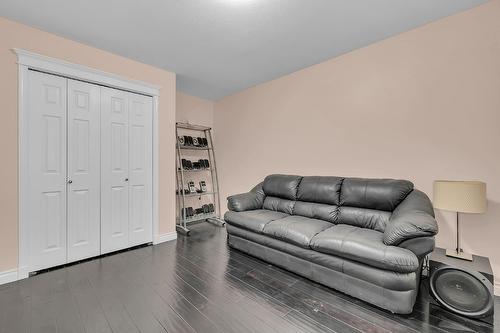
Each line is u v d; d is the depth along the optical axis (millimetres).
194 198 4516
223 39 2471
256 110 3990
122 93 2854
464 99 2076
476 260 1768
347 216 2488
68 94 2438
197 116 4602
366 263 1770
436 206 1870
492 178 1952
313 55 2891
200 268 2391
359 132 2766
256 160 4016
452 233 2117
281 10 1995
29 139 2191
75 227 2484
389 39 2500
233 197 3145
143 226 3055
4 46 2057
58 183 2369
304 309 1719
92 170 2605
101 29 2260
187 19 2113
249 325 1543
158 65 3111
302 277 2215
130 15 2047
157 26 2221
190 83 3857
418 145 2338
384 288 1689
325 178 2820
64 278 2141
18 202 2129
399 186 2238
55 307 1703
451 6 1985
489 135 1964
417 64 2322
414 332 1478
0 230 2045
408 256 1601
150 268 2375
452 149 2143
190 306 1737
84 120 2547
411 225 1680
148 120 3098
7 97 2072
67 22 2141
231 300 1822
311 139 3244
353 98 2805
